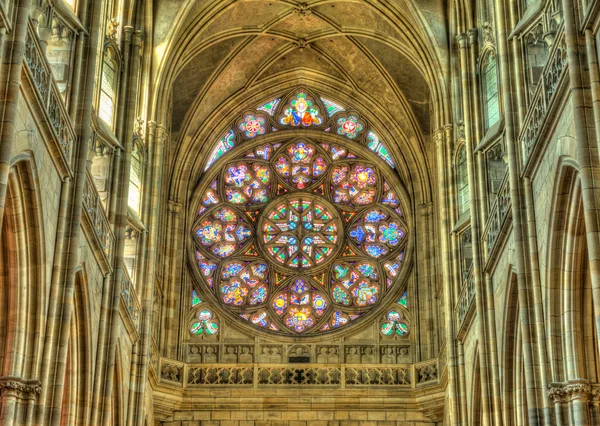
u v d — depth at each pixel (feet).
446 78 146.72
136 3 139.03
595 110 77.15
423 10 148.77
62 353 90.22
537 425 91.61
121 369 121.70
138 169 138.41
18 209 83.66
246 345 161.48
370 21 160.66
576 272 88.17
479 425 128.36
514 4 108.68
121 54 128.57
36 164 84.23
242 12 159.43
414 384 152.87
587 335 87.97
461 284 138.62
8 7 76.89
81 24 102.12
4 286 85.25
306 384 153.58
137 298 131.95
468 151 128.16
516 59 105.81
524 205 99.60
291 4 160.35
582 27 79.97
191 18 149.48
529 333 94.58
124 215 119.65
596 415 85.76
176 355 157.89
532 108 97.40
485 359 116.47
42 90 86.53
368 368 154.81
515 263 102.01
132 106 126.72
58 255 92.17
